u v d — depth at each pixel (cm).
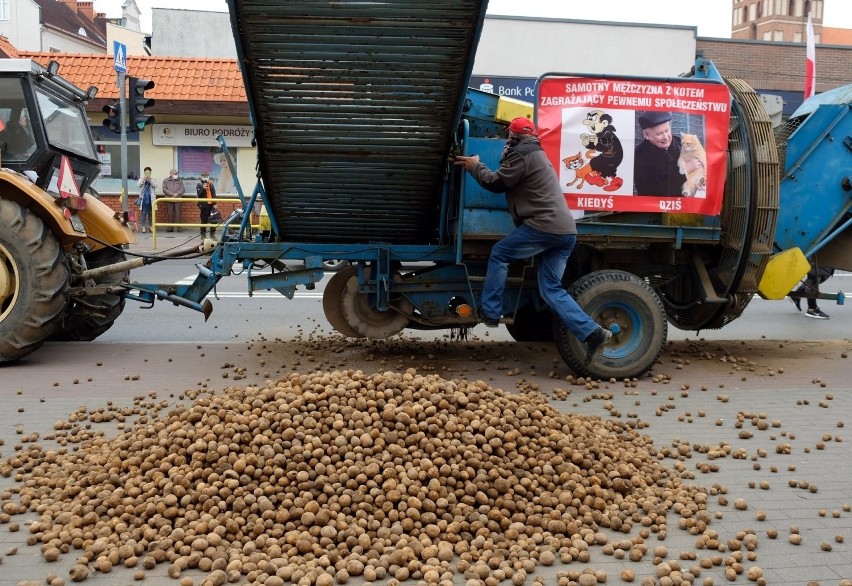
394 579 367
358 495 424
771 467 529
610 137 795
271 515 412
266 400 492
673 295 916
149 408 665
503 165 746
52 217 845
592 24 2916
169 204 2553
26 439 572
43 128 909
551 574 380
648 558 399
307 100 731
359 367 846
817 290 945
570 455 483
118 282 952
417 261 830
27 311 828
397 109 741
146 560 380
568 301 756
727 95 804
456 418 479
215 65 2655
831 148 877
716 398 729
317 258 827
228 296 1463
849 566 392
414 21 669
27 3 5378
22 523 429
